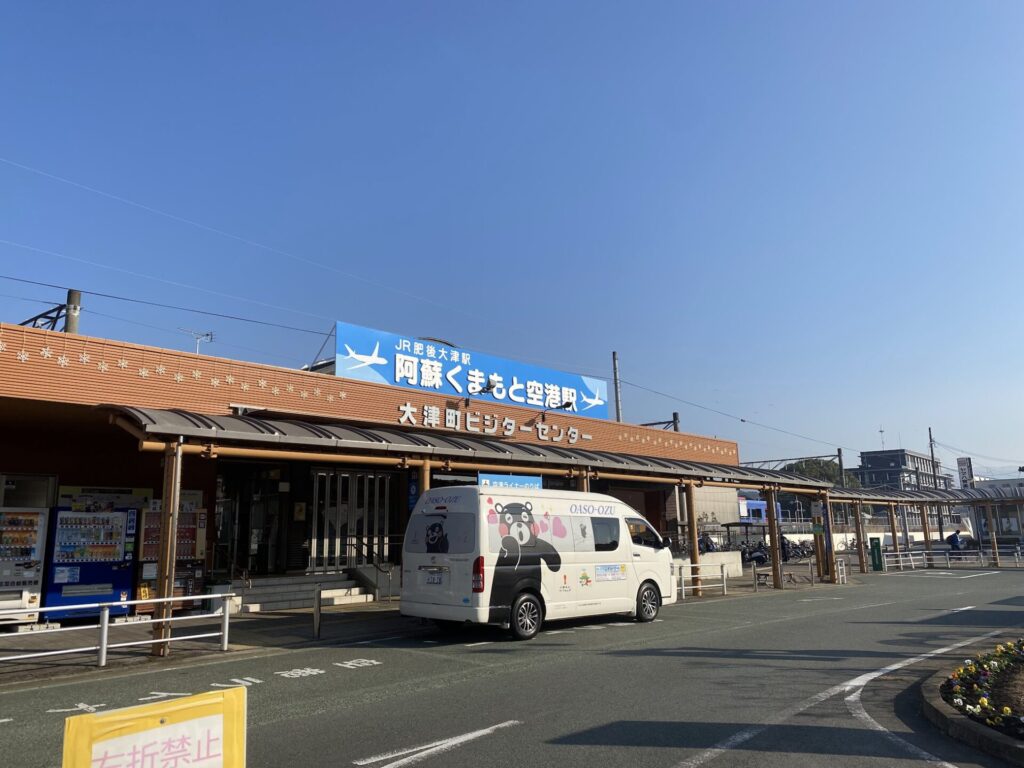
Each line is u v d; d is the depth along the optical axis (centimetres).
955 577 2861
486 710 712
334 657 1024
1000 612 1611
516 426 2386
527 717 685
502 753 577
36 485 1505
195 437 1124
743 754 577
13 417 1406
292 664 971
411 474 2056
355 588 1828
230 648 1101
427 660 996
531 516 1255
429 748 590
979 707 659
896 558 3681
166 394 1531
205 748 346
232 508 1891
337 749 588
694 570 2091
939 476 11856
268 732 637
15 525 1337
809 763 558
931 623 1411
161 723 334
